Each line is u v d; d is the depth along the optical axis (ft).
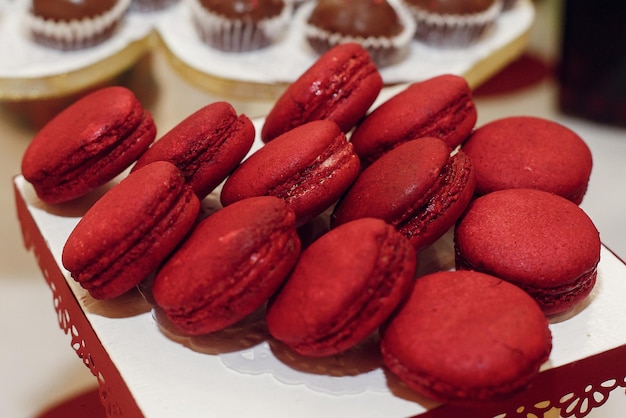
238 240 0.85
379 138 1.03
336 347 0.84
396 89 1.37
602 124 1.76
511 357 0.79
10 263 1.44
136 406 0.84
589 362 0.88
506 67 1.91
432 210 0.92
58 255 1.01
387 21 1.53
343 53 1.06
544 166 1.03
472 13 1.55
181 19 1.71
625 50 1.64
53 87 1.51
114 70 1.59
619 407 1.14
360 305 0.83
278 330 0.85
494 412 0.87
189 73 1.56
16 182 1.13
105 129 1.02
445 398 0.81
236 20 1.53
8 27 1.65
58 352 1.31
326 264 0.84
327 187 0.93
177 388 0.85
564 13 1.69
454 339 0.81
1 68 1.51
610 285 0.96
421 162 0.93
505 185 1.02
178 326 0.89
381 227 0.85
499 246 0.91
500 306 0.83
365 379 0.86
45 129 1.09
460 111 1.05
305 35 1.60
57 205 1.08
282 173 0.93
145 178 0.90
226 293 0.86
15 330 1.34
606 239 1.41
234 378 0.87
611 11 1.60
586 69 1.70
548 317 0.92
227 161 0.98
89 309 0.94
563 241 0.91
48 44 1.57
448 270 0.97
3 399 1.23
